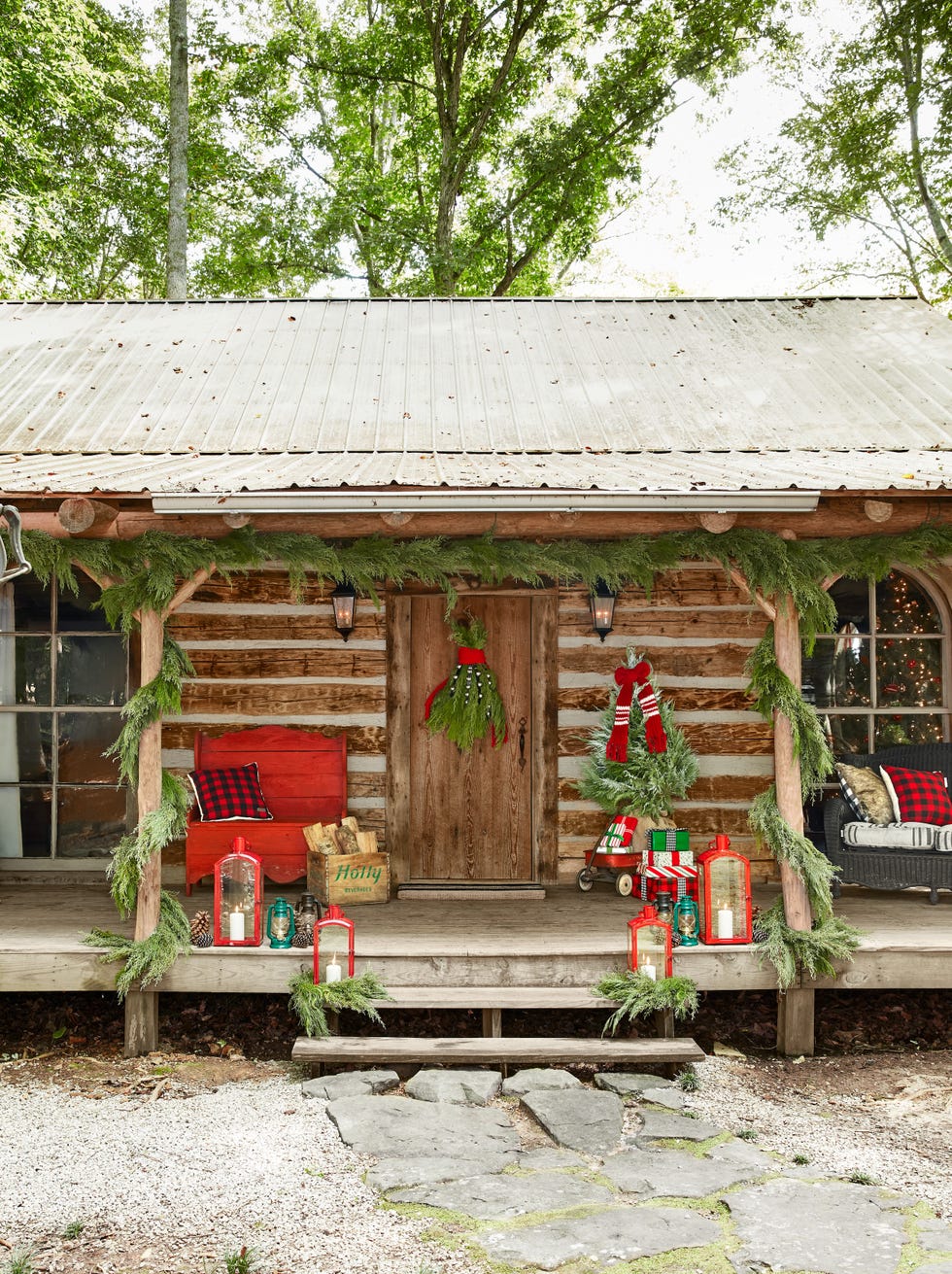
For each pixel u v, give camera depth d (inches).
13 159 703.7
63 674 307.3
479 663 296.7
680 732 299.0
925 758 294.4
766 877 308.7
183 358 367.6
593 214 875.4
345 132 973.8
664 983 220.2
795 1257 141.0
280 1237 147.1
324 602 306.5
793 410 319.6
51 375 348.8
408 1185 161.6
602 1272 137.9
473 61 880.9
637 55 833.5
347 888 281.7
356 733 305.6
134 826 303.1
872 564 231.6
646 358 368.5
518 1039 217.8
